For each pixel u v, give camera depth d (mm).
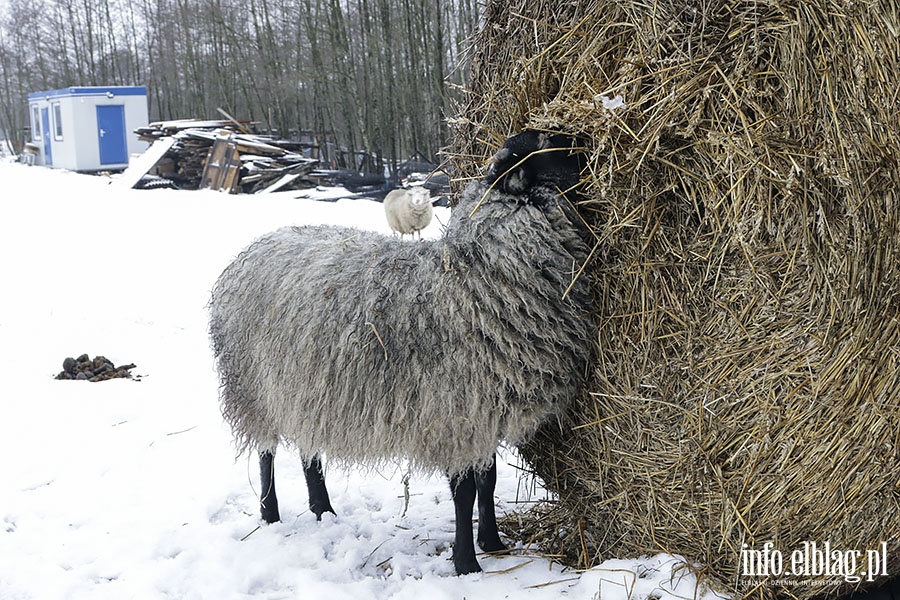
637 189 3428
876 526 3137
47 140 36875
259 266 4336
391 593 3828
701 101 3205
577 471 3891
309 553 4234
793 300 3113
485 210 3674
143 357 7957
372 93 29156
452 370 3568
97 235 13867
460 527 3910
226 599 3830
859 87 2812
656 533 3664
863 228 2883
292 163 23891
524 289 3527
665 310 3443
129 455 5641
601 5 3486
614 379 3619
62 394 6754
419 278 3730
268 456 4668
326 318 3816
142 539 4480
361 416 3719
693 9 3182
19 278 10828
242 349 4316
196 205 17266
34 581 4023
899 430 2959
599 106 3377
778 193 3078
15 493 5078
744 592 3455
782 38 2994
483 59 4227
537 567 3934
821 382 3059
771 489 3268
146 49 55875
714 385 3340
